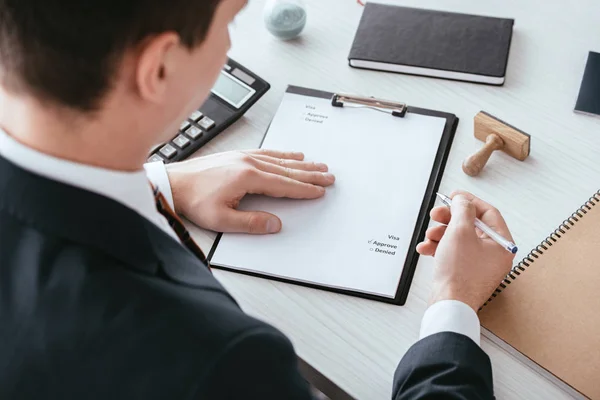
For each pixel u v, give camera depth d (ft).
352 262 2.67
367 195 2.84
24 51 1.47
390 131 3.05
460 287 2.43
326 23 3.61
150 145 1.83
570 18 3.45
